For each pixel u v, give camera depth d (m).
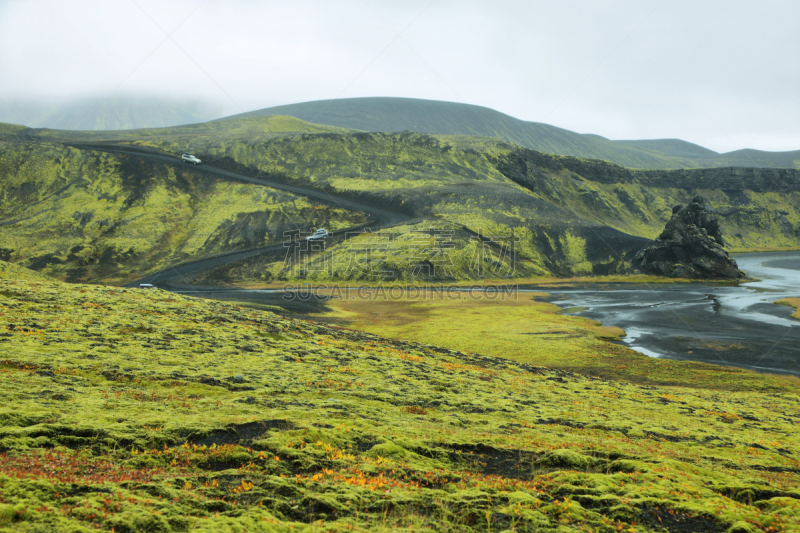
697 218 169.00
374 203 194.75
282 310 87.31
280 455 16.08
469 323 79.06
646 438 25.31
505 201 195.88
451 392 33.75
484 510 12.55
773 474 19.70
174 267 141.62
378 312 90.94
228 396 25.42
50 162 191.38
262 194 193.75
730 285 141.88
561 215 192.88
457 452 18.92
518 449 19.89
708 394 43.03
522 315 88.50
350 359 41.09
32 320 36.53
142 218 170.12
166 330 40.72
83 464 13.58
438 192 199.38
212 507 11.59
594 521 12.23
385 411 25.95
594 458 18.52
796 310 93.75
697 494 14.27
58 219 160.50
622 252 170.88
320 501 12.23
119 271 138.12
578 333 71.06
